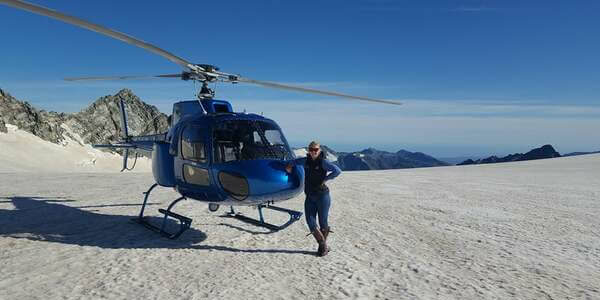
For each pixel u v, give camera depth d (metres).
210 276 5.34
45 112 116.94
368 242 7.39
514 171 31.78
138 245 7.00
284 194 6.79
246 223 9.16
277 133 7.58
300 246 7.07
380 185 19.28
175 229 8.44
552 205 12.30
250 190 6.53
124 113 12.06
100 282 5.03
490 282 5.21
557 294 4.81
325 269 5.72
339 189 17.12
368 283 5.13
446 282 5.20
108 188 16.47
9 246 6.72
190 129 7.38
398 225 9.04
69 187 16.61
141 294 4.63
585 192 16.12
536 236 7.98
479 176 26.44
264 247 6.99
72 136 114.06
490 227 8.87
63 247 6.75
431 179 23.77
